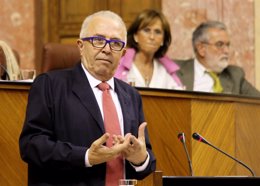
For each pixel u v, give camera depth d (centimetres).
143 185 896
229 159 1052
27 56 1748
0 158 877
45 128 737
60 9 1758
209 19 1616
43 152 718
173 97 1010
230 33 1614
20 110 888
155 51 1191
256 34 1614
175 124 1012
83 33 770
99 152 707
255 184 644
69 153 712
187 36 1619
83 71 771
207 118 1038
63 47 1090
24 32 1748
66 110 742
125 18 1720
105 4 1733
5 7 1750
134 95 805
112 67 765
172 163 1007
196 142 1023
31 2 1750
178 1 1627
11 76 1060
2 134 880
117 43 761
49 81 754
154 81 1190
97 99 765
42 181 735
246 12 1617
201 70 1302
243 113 1076
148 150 787
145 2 1702
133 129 772
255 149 1090
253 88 1328
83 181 731
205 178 635
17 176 884
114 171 744
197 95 1026
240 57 1614
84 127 740
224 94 1048
